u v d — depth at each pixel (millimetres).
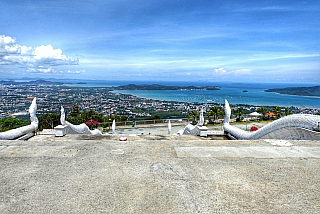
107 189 2326
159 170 2826
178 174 2709
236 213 1924
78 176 2641
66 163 3053
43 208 1983
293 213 1931
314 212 1944
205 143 4117
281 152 3566
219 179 2582
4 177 2604
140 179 2564
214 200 2129
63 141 4160
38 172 2750
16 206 2016
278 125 5000
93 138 6262
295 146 3883
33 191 2281
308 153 3506
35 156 3328
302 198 2180
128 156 3348
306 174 2729
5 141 4117
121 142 4117
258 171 2818
